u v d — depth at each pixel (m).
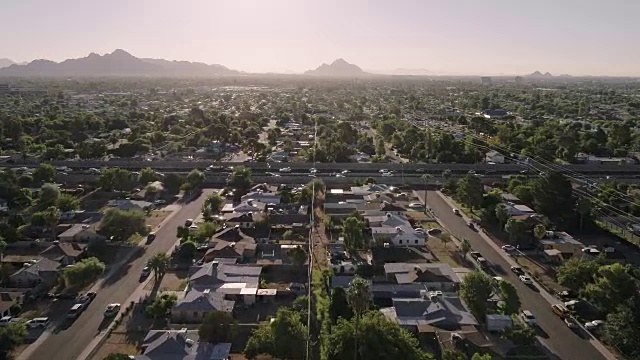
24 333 66.56
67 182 147.50
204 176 147.75
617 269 74.81
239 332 69.31
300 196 128.75
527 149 178.50
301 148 197.88
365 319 62.38
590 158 178.12
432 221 116.62
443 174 153.75
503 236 107.69
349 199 130.75
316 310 74.94
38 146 182.12
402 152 193.25
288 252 93.81
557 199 113.94
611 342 67.44
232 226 107.12
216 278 82.38
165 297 75.00
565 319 73.69
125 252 97.75
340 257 95.00
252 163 165.25
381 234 102.00
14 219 107.00
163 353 61.12
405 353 58.84
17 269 88.44
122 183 137.62
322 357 63.16
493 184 148.12
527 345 66.31
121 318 73.31
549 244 98.81
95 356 64.31
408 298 77.00
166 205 128.38
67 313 74.62
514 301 72.31
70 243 96.31
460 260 94.50
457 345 64.38
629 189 137.88
